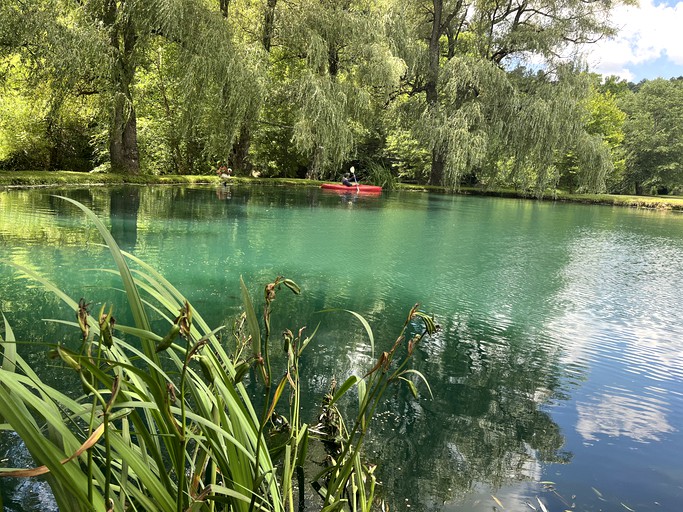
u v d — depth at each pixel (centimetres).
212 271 571
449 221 1277
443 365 337
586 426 258
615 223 1502
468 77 1981
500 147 2197
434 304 505
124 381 89
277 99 1958
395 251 803
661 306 538
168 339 71
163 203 1212
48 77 1224
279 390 102
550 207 2033
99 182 1495
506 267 726
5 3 1059
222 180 1944
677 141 4019
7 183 1216
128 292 90
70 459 67
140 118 2041
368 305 481
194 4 1354
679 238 1184
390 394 279
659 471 215
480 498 185
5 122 1559
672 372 346
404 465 204
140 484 120
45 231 729
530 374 330
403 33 2123
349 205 1518
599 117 3447
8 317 362
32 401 72
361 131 2377
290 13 1745
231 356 296
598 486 200
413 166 3148
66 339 322
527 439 238
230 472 105
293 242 820
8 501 164
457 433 239
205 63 1362
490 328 434
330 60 1950
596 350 388
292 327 393
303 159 2591
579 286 626
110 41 1322
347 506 163
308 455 196
